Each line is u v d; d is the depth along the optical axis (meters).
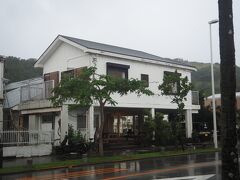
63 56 29.02
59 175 14.94
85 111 27.22
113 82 20.48
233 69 7.58
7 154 22.31
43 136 24.31
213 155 22.73
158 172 14.67
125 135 30.61
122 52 29.17
